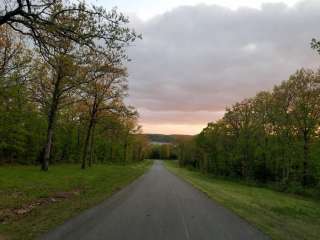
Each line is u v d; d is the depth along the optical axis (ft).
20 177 74.18
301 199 113.19
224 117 204.54
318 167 123.75
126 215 40.55
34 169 102.89
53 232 29.30
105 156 240.53
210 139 244.63
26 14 40.75
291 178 148.25
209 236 31.19
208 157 256.73
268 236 32.50
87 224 33.63
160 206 50.75
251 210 52.34
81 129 184.34
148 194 68.39
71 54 50.83
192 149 339.98
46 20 41.55
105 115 137.18
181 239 29.45
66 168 124.77
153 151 651.66
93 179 91.97
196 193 77.15
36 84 104.68
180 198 64.28
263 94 173.58
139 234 30.40
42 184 66.18
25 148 142.61
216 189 99.35
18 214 36.68
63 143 174.19
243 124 194.90
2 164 124.77
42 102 106.01
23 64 101.71
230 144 212.64
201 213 46.03
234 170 219.41
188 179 143.33
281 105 146.92
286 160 148.87
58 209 41.34
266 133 173.68
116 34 44.24
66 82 96.89
